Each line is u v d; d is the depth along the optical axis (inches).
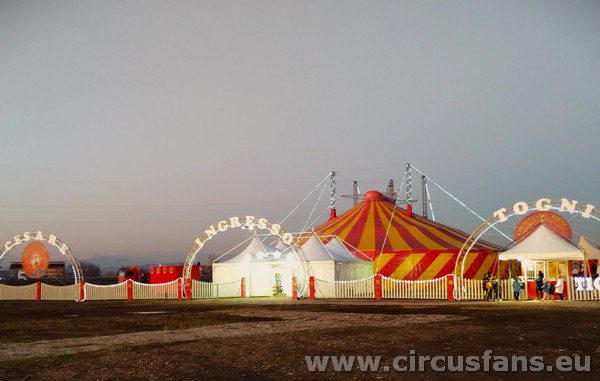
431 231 1429.6
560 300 936.3
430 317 650.8
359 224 1480.1
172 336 519.2
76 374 353.7
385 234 1413.6
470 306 824.3
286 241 1143.6
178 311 834.2
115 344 475.2
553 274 1031.6
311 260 1202.6
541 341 431.2
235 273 1301.7
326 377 327.6
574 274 1066.7
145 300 1189.7
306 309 822.5
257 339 486.6
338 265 1206.9
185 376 339.0
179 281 1205.7
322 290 1146.0
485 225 1016.9
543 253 977.5
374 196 1584.6
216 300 1135.0
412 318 642.8
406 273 1293.1
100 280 2492.6
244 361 381.1
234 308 874.8
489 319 613.0
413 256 1298.0
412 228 1434.5
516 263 1322.6
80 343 487.2
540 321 578.6
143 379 334.6
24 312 887.7
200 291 1222.3
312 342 458.9
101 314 811.4
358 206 1595.7
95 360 398.9
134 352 428.8
